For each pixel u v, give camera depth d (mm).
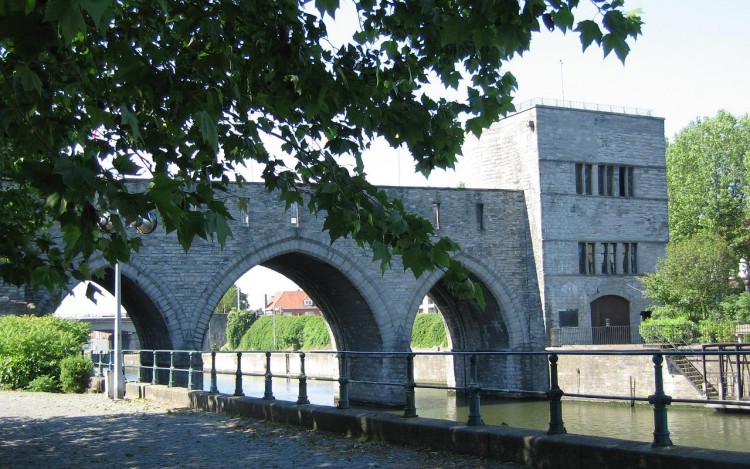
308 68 6047
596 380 36438
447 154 7430
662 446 7613
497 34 4996
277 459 10055
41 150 5219
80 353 27250
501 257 38969
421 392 46469
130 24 6422
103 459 10773
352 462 9531
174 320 32469
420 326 54281
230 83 6055
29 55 3598
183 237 4590
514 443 8875
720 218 54812
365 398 38562
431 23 6910
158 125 7039
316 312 132125
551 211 39094
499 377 39969
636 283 41094
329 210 5848
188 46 6664
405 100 6957
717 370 32562
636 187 41594
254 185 34250
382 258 5738
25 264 6945
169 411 17141
